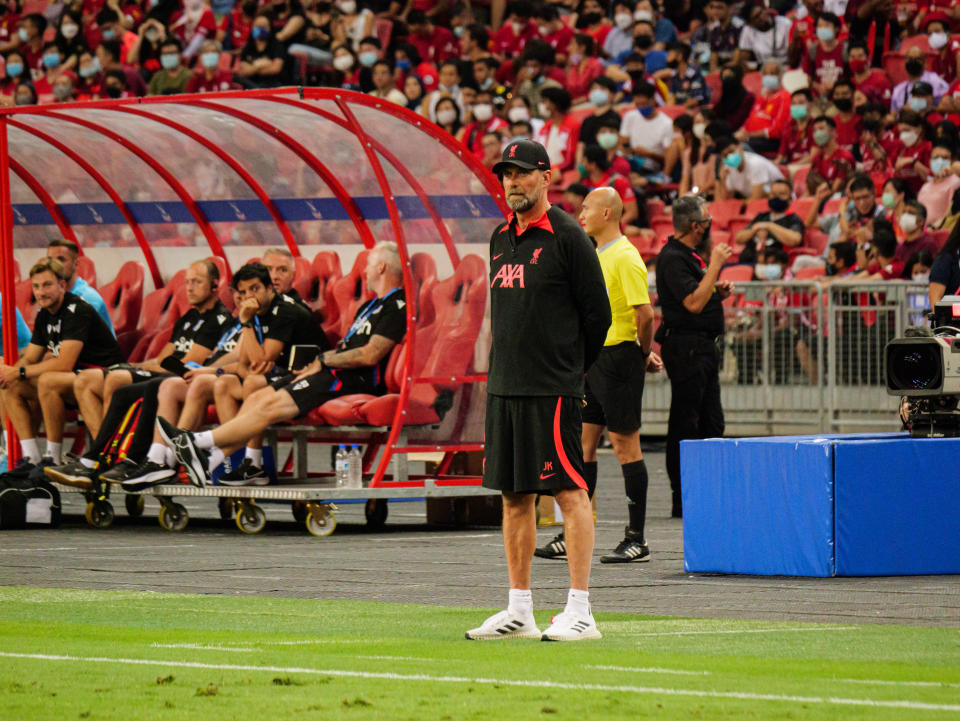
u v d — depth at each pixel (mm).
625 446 31875
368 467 43469
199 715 17016
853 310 54875
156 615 25031
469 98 76250
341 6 87000
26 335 46000
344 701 17625
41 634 23094
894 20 71125
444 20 88312
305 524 40906
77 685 18766
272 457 41875
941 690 18000
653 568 30875
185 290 47219
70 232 49719
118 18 94938
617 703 17375
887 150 65625
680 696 17734
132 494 42219
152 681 18969
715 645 21531
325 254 45000
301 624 23984
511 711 17031
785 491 29125
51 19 97188
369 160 38438
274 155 44781
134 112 43250
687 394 39594
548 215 23391
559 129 72812
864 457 28859
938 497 29266
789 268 63094
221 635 22891
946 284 36531
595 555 32938
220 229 47094
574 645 21797
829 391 55469
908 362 30328
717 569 29938
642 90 71875
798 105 70000
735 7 77812
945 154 61625
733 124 72750
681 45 76312
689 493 30281
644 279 31641
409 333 38906
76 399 42750
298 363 40375
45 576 30266
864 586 27734
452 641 22328
